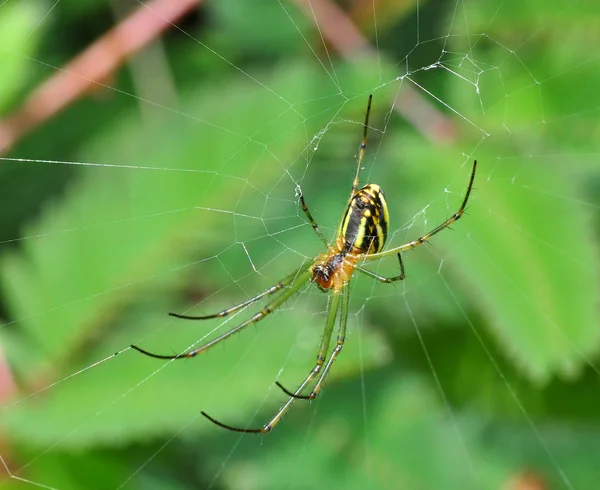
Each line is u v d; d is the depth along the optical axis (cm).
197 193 21
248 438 21
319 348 21
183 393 20
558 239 21
